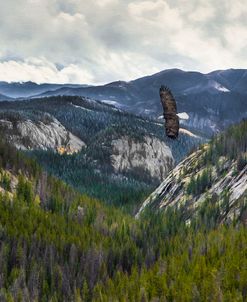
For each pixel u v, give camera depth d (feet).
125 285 279.49
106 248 366.43
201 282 246.68
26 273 316.40
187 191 475.31
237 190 413.18
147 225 432.25
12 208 406.21
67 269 321.11
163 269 288.51
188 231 383.65
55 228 399.65
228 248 290.35
